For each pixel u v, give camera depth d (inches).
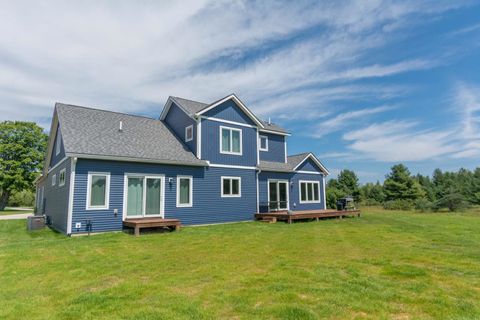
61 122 485.7
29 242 351.6
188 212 533.3
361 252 283.0
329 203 994.7
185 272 217.0
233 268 226.5
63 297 168.9
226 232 438.0
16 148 1320.1
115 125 557.9
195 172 554.6
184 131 613.6
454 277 198.8
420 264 234.8
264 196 669.9
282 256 267.4
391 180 1491.1
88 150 433.7
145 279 201.3
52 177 609.9
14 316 142.6
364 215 781.9
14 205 1609.3
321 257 262.4
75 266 237.9
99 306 153.2
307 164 788.6
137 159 470.9
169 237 389.1
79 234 412.5
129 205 467.2
